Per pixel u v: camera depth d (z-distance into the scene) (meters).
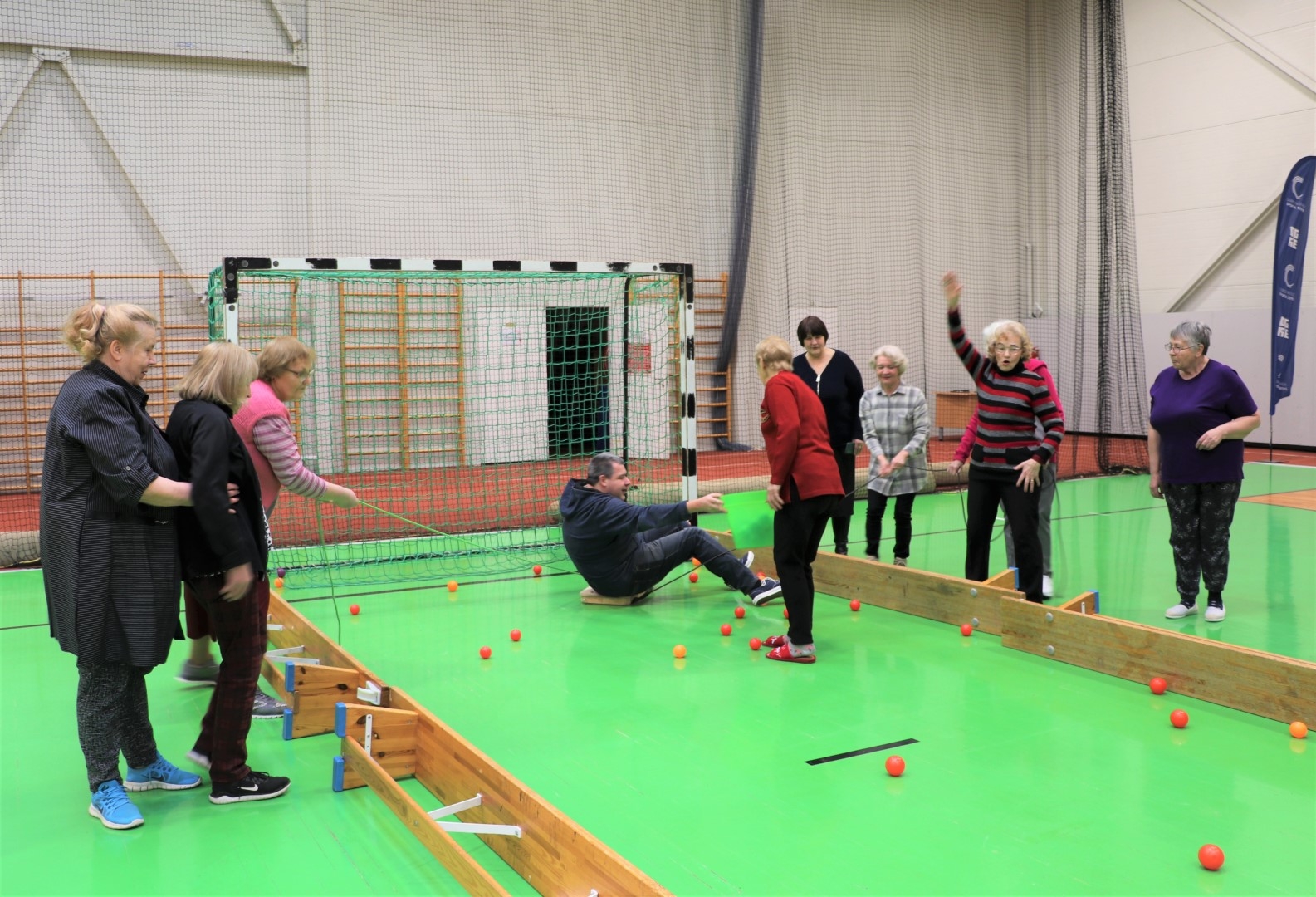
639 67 12.68
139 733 3.02
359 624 5.07
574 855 2.29
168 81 10.40
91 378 2.64
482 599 5.64
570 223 12.32
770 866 2.51
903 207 14.72
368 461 10.91
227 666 2.92
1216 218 13.90
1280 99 13.05
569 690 3.96
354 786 3.09
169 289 10.55
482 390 11.11
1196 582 4.98
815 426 4.23
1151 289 14.80
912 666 4.25
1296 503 8.68
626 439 8.11
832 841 2.66
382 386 11.02
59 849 2.65
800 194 13.82
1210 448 4.71
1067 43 15.38
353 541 7.30
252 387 3.53
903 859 2.55
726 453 13.34
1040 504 5.35
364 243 11.23
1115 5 13.09
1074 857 2.56
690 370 6.69
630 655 4.46
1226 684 3.71
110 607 2.68
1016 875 2.46
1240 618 4.96
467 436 11.08
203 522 2.63
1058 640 4.31
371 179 11.24
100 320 2.65
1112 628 4.09
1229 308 13.92
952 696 3.85
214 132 10.61
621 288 10.02
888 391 5.90
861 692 3.91
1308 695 3.45
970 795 2.95
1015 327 4.65
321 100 10.98
